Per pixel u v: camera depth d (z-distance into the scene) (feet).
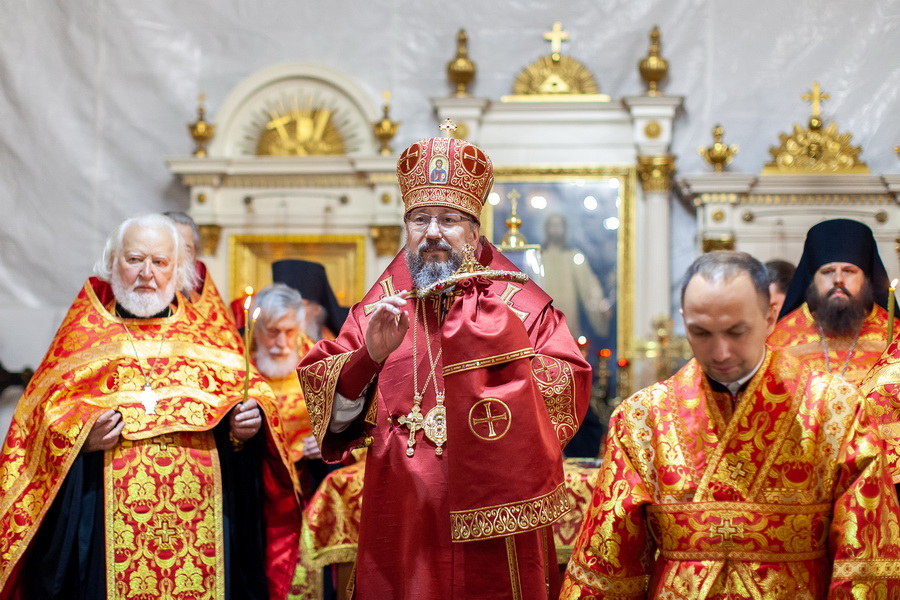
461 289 10.08
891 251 25.53
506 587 9.68
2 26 29.66
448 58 28.86
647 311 26.58
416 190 10.68
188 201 29.25
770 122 27.78
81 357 13.58
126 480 13.19
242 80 29.04
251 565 14.57
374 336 9.95
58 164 29.50
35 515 13.00
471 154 10.72
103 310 14.01
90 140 29.55
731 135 27.86
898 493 11.97
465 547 9.76
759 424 8.63
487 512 9.36
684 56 28.19
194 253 16.83
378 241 27.37
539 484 9.45
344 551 14.17
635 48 28.32
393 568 10.09
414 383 10.43
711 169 27.66
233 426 13.78
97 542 13.12
